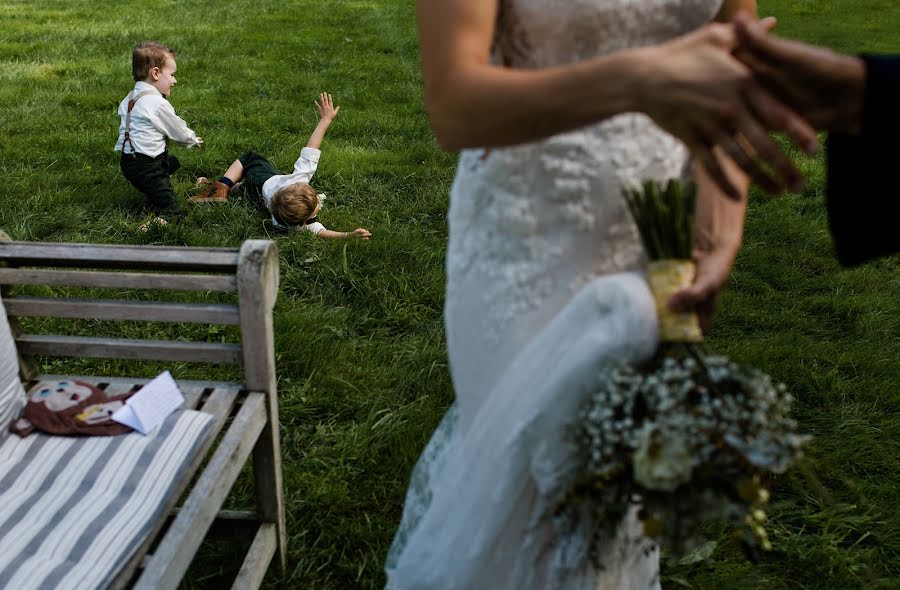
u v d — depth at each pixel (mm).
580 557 1520
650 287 1345
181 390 2293
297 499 2754
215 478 1925
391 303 4020
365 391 3367
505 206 1501
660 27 1426
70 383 2246
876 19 12273
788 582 2535
